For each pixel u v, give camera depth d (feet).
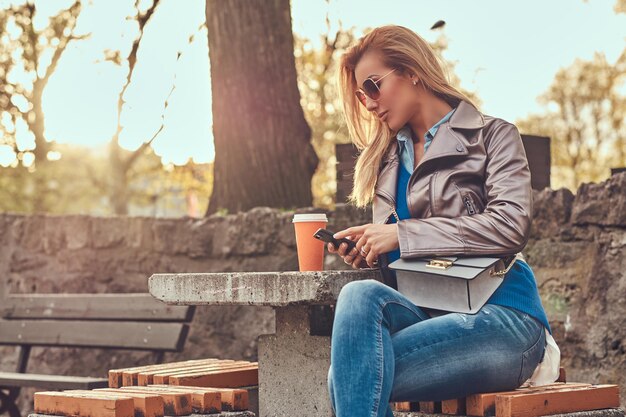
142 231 18.79
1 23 51.85
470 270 8.12
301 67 53.21
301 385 9.80
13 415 16.79
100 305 16.81
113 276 19.13
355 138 9.89
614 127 88.63
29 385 15.66
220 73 20.92
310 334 9.78
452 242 8.25
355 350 7.74
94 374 19.34
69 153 79.30
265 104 20.74
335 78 9.77
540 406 8.32
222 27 20.94
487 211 8.36
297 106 21.22
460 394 8.27
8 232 20.53
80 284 19.52
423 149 9.17
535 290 8.66
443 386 8.11
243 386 10.81
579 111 90.12
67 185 79.05
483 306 8.29
